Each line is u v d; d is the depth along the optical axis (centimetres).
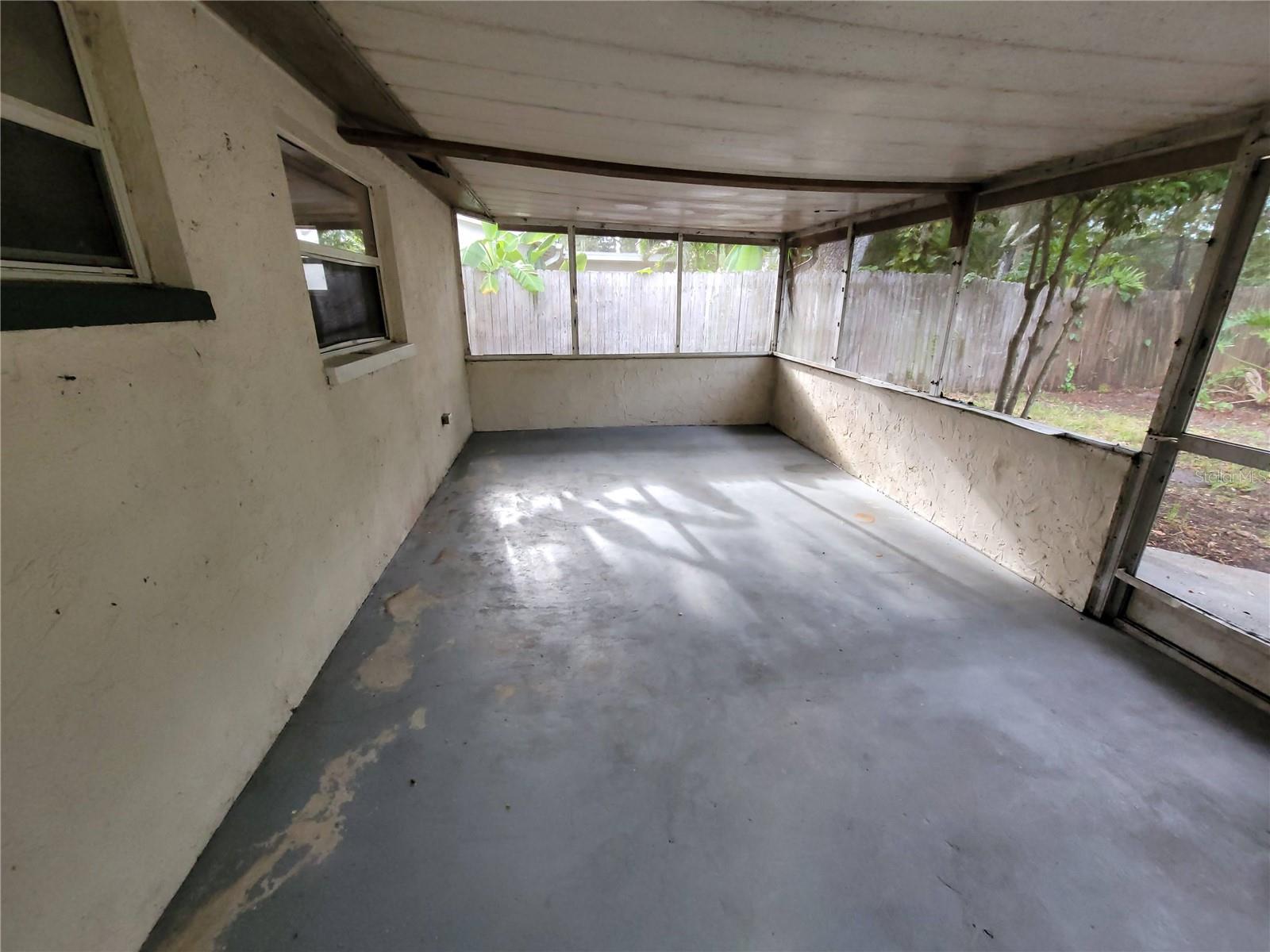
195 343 135
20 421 89
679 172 282
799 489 404
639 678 202
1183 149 204
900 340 382
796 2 122
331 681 197
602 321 564
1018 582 274
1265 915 127
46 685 94
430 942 118
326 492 209
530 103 198
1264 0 112
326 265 234
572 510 357
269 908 124
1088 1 116
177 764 126
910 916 125
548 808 151
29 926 90
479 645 219
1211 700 194
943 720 184
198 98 139
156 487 120
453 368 470
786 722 183
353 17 139
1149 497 221
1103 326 240
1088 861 138
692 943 119
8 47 101
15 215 102
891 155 255
